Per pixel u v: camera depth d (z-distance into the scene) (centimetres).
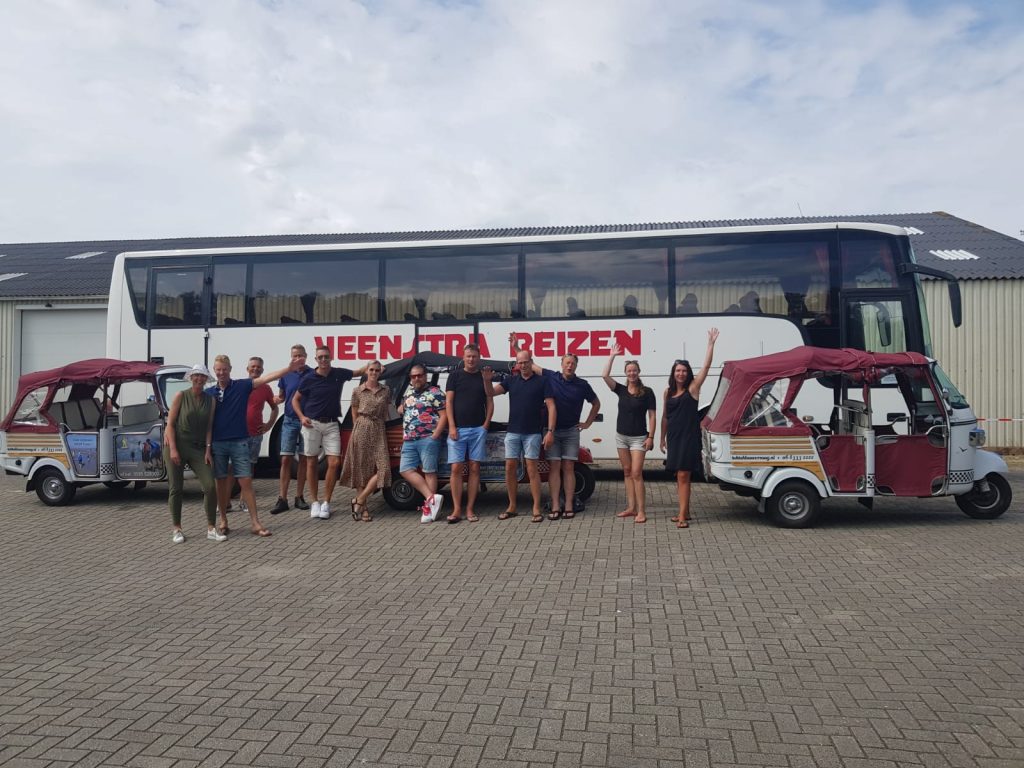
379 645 542
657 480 1355
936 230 2283
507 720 423
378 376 993
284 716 431
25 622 609
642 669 493
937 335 1772
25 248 3098
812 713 427
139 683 482
